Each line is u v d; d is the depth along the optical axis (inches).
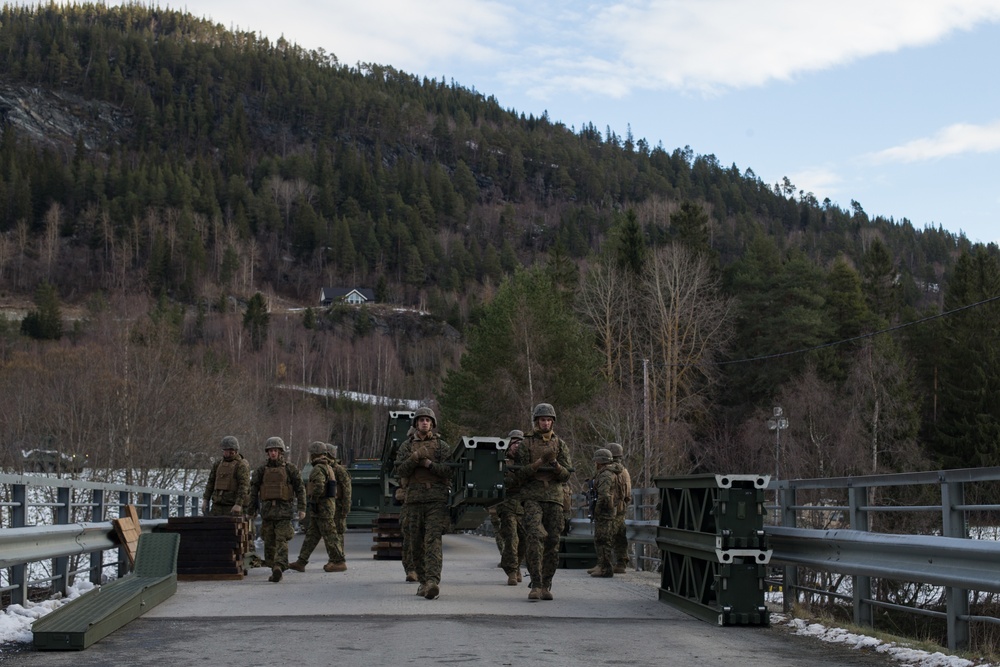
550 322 2324.1
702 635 374.9
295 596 502.3
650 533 653.3
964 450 2330.2
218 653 324.5
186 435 1871.3
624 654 328.5
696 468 2474.2
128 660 311.3
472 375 2359.7
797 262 3024.1
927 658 319.6
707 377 2596.0
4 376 1834.4
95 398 1819.6
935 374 2706.7
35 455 1796.3
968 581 310.5
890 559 358.0
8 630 361.7
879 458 2127.2
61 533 442.3
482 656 320.5
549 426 500.1
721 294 3048.7
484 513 725.9
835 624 401.7
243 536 627.5
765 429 2234.3
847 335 2923.2
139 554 499.8
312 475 675.4
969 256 2878.9
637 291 2810.0
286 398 4598.9
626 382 2647.6
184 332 6230.3
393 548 842.2
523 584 582.6
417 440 507.5
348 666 301.1
